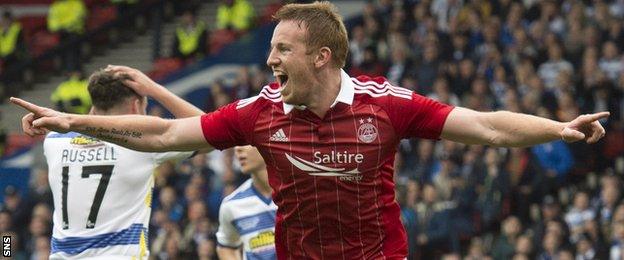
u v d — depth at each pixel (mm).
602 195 17281
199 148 6375
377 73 23547
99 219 7926
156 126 6281
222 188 19969
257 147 6348
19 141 27578
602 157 19188
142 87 7910
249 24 29031
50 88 29578
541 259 16766
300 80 6094
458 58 22891
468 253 17938
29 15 33656
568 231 16875
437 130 6188
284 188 6328
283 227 6469
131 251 7957
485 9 24312
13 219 20672
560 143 18828
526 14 23734
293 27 6090
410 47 23891
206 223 18328
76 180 7973
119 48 30797
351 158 6184
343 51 6188
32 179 25062
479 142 6121
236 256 10109
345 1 29984
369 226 6324
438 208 18016
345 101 6168
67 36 30484
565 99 19672
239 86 24828
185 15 28844
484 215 18016
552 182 18531
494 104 20781
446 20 24734
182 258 18297
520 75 21297
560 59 21812
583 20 22547
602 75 20484
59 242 7977
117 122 6215
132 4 30859
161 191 20438
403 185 18641
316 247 6383
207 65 28516
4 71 29359
